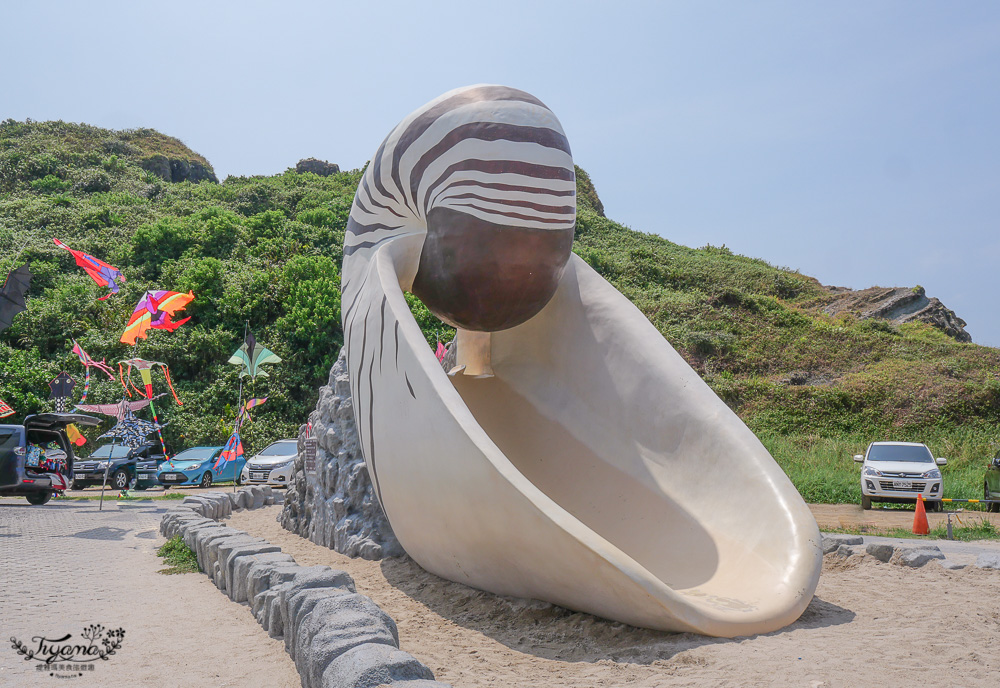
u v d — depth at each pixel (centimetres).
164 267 3847
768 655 507
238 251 4084
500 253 777
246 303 3547
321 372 3309
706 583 677
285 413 3183
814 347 3406
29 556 983
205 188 5853
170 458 2464
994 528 1427
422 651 569
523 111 781
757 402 2886
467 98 800
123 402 1617
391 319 719
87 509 1680
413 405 670
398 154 836
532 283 805
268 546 783
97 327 3325
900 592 718
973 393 2773
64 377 2173
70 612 668
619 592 557
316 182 6222
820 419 2773
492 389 1018
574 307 961
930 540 1288
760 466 739
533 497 566
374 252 810
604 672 500
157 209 5119
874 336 3522
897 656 505
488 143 770
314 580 570
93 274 1468
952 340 3578
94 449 2831
